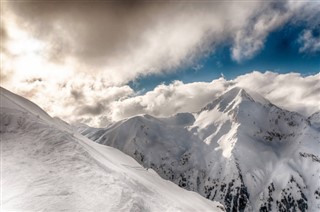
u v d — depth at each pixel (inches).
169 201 1975.9
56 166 1705.2
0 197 1400.1
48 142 1907.0
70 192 1504.7
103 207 1457.9
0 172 1568.7
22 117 2073.1
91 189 1563.7
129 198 1571.1
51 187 1514.5
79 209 1412.4
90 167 1756.9
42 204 1391.5
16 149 1795.0
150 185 2219.5
